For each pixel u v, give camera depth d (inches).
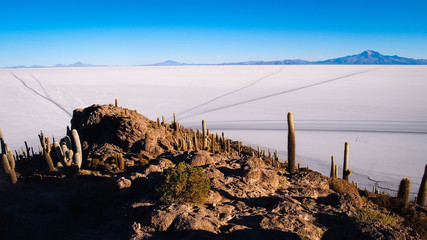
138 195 541.3
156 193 497.0
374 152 1895.9
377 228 302.8
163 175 476.4
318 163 1683.1
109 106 1256.2
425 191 744.3
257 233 374.6
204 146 1210.6
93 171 853.2
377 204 655.8
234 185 554.9
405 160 1731.1
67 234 458.0
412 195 1222.3
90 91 5900.6
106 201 543.5
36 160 1128.2
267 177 609.6
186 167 488.7
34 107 3956.7
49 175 823.1
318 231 414.3
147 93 5585.6
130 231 371.9
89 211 535.2
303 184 639.8
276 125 2790.4
